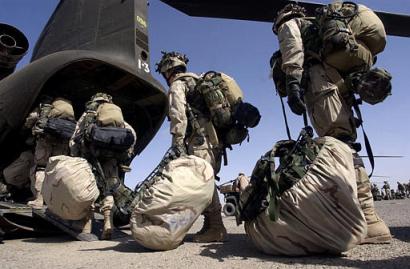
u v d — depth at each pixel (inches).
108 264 80.3
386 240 87.5
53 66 171.2
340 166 73.4
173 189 94.2
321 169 73.1
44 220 149.9
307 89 95.1
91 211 133.0
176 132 106.3
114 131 132.3
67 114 167.8
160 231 93.4
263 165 77.0
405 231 111.0
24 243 131.8
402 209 266.5
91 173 125.6
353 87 87.9
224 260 77.2
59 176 120.6
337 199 71.7
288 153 78.2
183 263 76.4
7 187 189.9
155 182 97.7
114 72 195.9
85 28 207.9
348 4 92.8
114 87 207.2
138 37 196.7
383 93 82.6
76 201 121.5
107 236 128.4
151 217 94.7
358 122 93.2
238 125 110.6
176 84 110.2
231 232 140.8
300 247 75.1
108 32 201.8
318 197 71.8
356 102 91.7
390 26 132.5
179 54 119.1
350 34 88.0
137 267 75.4
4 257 98.7
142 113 227.0
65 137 161.0
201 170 98.7
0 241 132.0
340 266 65.2
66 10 219.9
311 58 95.1
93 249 106.3
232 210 269.4
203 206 98.0
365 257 72.6
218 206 111.3
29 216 145.0
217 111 107.3
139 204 96.9
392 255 72.0
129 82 201.6
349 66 90.9
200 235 111.0
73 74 191.0
